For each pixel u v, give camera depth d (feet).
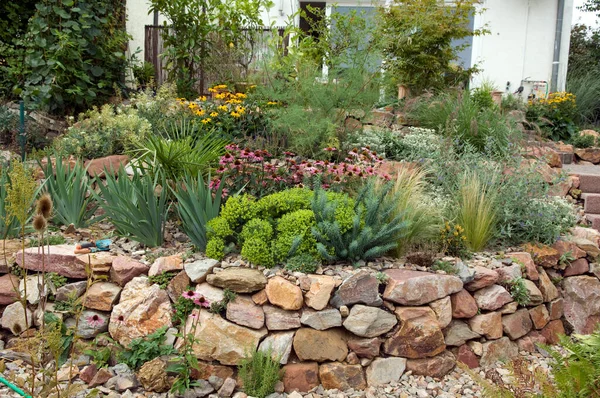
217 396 11.14
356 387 11.76
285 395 11.27
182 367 11.05
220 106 21.49
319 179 13.89
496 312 13.64
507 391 8.75
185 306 12.09
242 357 11.51
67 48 24.41
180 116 21.30
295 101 21.09
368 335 11.89
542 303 15.06
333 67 21.57
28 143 22.89
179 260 12.70
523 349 14.15
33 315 12.42
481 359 13.15
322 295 11.77
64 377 11.21
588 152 27.32
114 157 18.35
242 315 11.74
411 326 12.18
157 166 15.88
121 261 12.65
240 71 27.73
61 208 15.16
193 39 28.43
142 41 36.22
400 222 13.73
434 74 29.63
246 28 29.84
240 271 12.24
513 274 14.35
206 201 13.61
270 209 13.57
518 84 37.78
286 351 11.57
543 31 37.29
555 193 19.99
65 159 18.13
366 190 13.74
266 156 17.01
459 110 22.34
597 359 8.27
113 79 28.91
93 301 12.37
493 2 37.35
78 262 12.63
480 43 37.83
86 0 25.68
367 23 23.16
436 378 12.35
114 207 13.98
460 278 13.16
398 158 20.49
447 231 14.90
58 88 24.76
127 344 11.85
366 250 13.42
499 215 16.16
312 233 12.50
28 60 24.57
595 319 15.97
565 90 37.70
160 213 13.99
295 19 36.86
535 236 16.38
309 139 18.94
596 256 16.53
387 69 22.84
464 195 15.80
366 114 21.24
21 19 27.94
